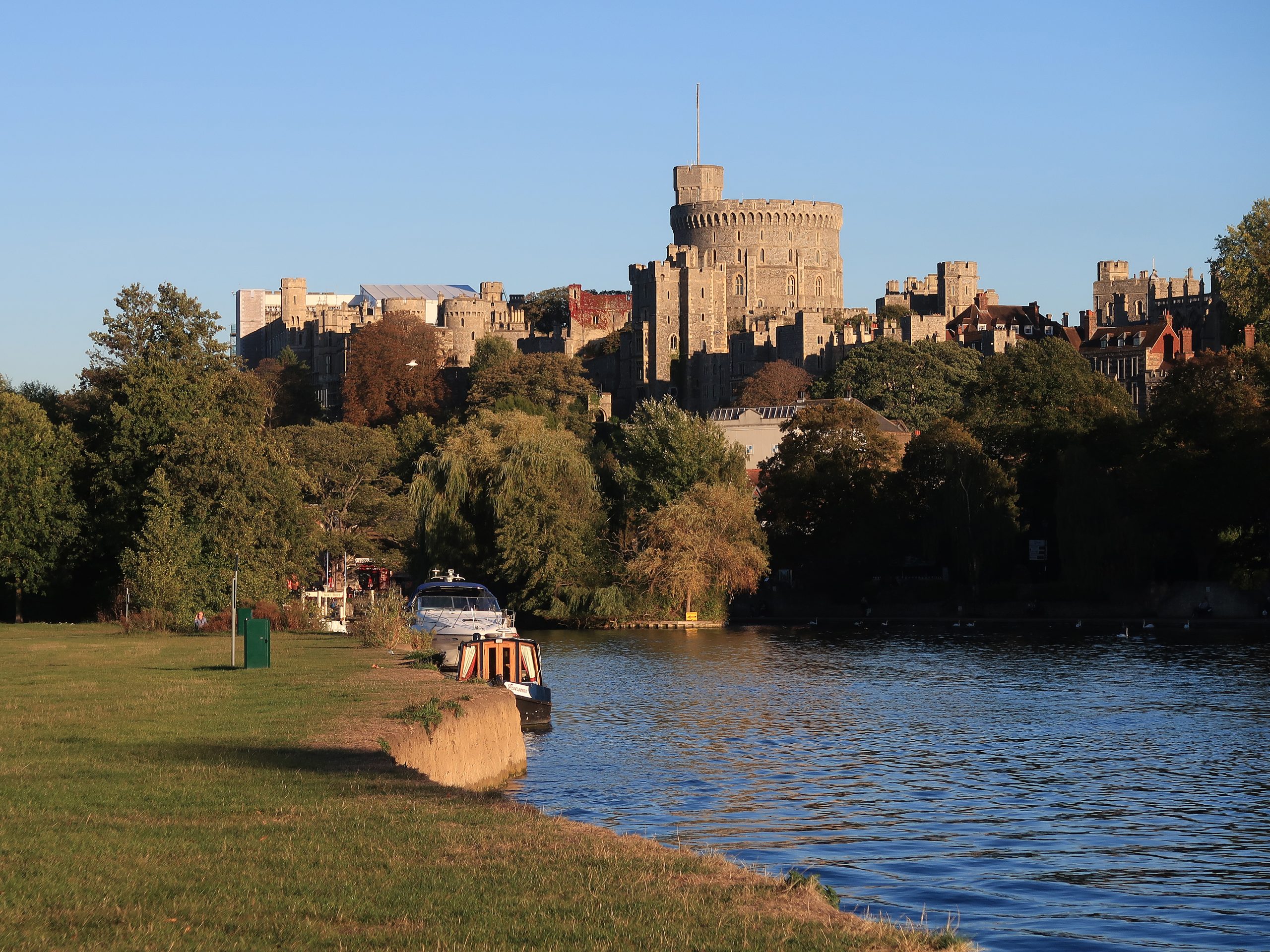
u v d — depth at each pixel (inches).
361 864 839.7
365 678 1930.4
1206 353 5413.4
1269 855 1414.9
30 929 698.2
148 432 4158.5
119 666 2171.5
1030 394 6117.1
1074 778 1871.3
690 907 764.0
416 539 5054.1
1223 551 5167.3
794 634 4712.1
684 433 5310.0
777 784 1806.1
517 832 945.5
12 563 4242.1
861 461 5841.5
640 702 2728.8
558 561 4771.2
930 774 1903.3
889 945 711.1
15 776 1091.3
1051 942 1085.1
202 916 729.0
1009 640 4382.4
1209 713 2568.9
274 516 3686.0
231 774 1110.4
